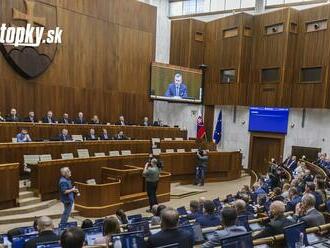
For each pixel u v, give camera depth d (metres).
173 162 14.12
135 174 10.61
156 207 5.94
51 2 13.15
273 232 3.88
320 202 6.34
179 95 17.55
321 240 3.90
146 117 16.25
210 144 16.45
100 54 15.16
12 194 8.53
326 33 14.99
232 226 3.49
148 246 3.03
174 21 19.14
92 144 11.71
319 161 14.01
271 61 16.50
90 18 14.68
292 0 17.23
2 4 11.77
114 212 9.53
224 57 17.98
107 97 15.53
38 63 12.84
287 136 16.56
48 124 11.77
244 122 17.97
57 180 9.73
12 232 4.62
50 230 3.72
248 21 17.27
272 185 10.81
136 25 16.53
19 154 9.80
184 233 3.12
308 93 15.51
